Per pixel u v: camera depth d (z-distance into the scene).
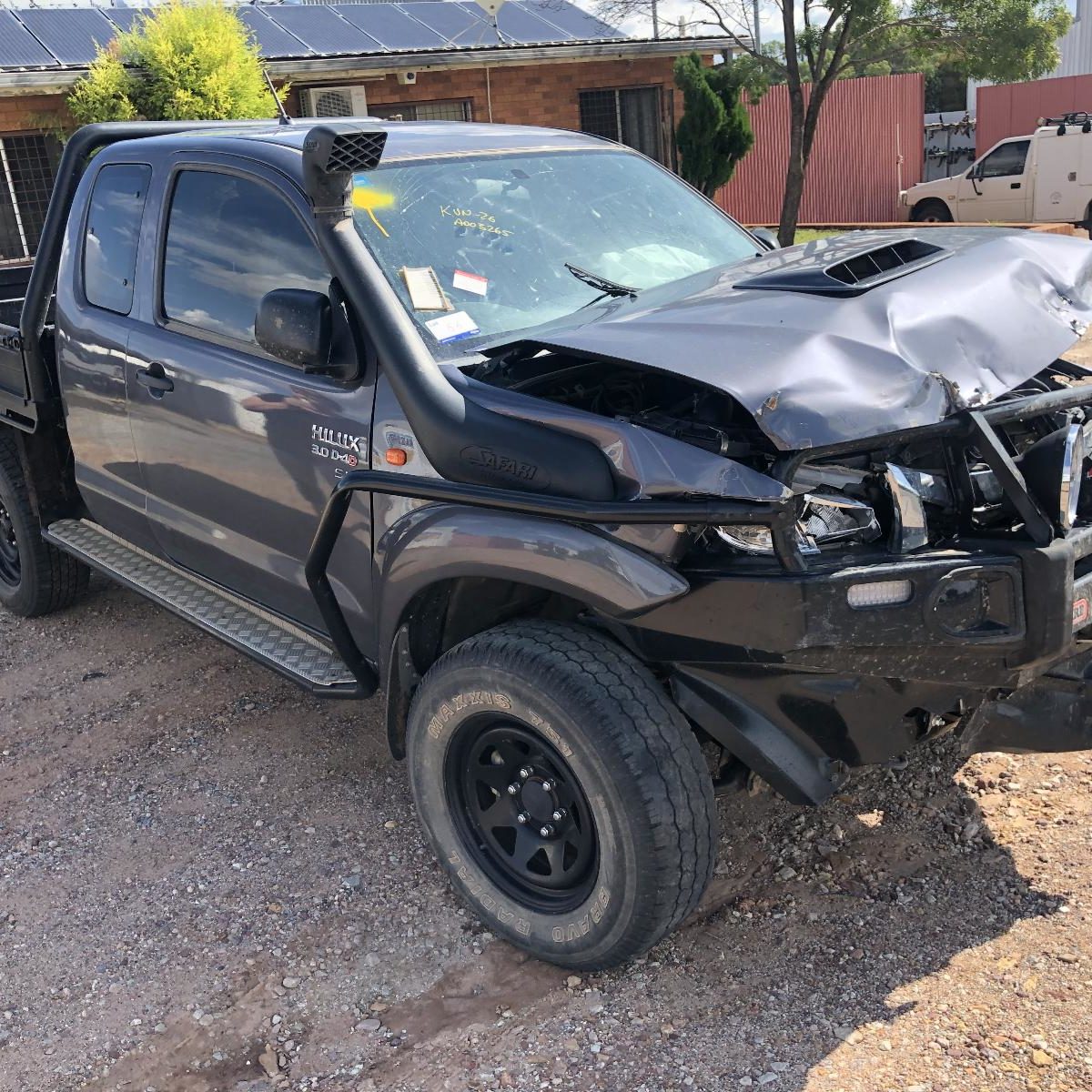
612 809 2.64
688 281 3.39
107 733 4.40
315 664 3.62
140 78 12.56
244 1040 2.81
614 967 2.92
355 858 3.51
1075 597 2.55
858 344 2.57
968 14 13.05
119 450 4.32
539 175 3.86
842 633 2.45
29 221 13.41
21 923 3.32
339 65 14.55
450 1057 2.71
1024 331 2.82
